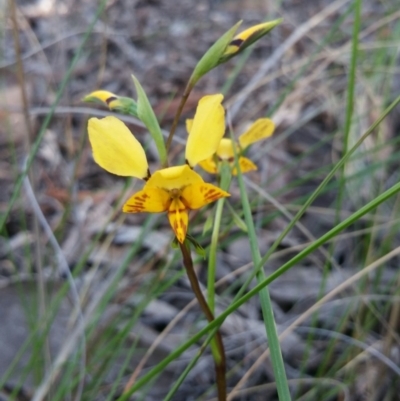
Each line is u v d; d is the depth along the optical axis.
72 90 0.30
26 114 0.16
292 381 0.16
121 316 0.17
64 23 0.34
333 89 0.26
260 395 0.17
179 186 0.09
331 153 0.25
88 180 0.25
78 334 0.16
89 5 0.37
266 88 0.28
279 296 0.20
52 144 0.25
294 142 0.25
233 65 0.31
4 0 0.27
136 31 0.35
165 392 0.17
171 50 0.33
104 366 0.16
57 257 0.20
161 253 0.20
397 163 0.22
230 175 0.11
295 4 0.37
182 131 0.27
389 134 0.23
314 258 0.20
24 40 0.33
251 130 0.11
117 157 0.10
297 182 0.18
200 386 0.17
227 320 0.19
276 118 0.25
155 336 0.18
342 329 0.17
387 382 0.17
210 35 0.35
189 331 0.17
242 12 0.37
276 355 0.09
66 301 0.18
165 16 0.37
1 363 0.17
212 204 0.20
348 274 0.20
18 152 0.26
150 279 0.19
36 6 0.37
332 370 0.17
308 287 0.20
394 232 0.17
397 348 0.17
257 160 0.25
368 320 0.17
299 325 0.19
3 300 0.18
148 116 0.10
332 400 0.17
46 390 0.14
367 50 0.26
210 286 0.11
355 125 0.22
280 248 0.22
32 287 0.17
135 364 0.17
